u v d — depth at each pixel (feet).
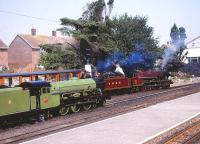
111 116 75.00
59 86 77.10
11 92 64.23
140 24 155.02
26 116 68.90
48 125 67.05
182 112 77.92
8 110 63.52
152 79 138.00
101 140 53.93
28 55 218.18
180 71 225.97
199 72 228.84
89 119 71.77
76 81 84.12
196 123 64.59
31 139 55.77
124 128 62.08
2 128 65.31
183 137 53.57
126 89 125.59
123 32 151.53
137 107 86.84
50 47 132.67
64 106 78.59
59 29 135.74
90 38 136.77
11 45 223.51
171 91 128.16
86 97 85.61
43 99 71.61
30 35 227.20
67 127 64.49
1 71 163.12
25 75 82.23
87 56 137.59
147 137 55.06
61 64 131.23
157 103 93.86
